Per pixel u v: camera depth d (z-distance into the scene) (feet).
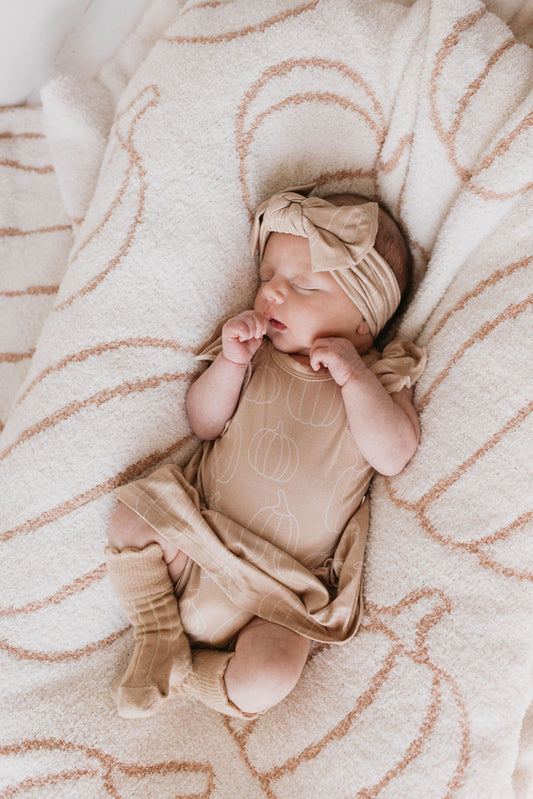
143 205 3.88
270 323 3.83
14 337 4.73
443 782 3.18
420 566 3.51
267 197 4.16
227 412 3.83
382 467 3.69
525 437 3.44
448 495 3.55
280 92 3.92
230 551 3.51
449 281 3.94
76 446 3.73
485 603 3.37
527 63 3.69
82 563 3.68
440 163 3.87
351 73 3.90
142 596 3.47
